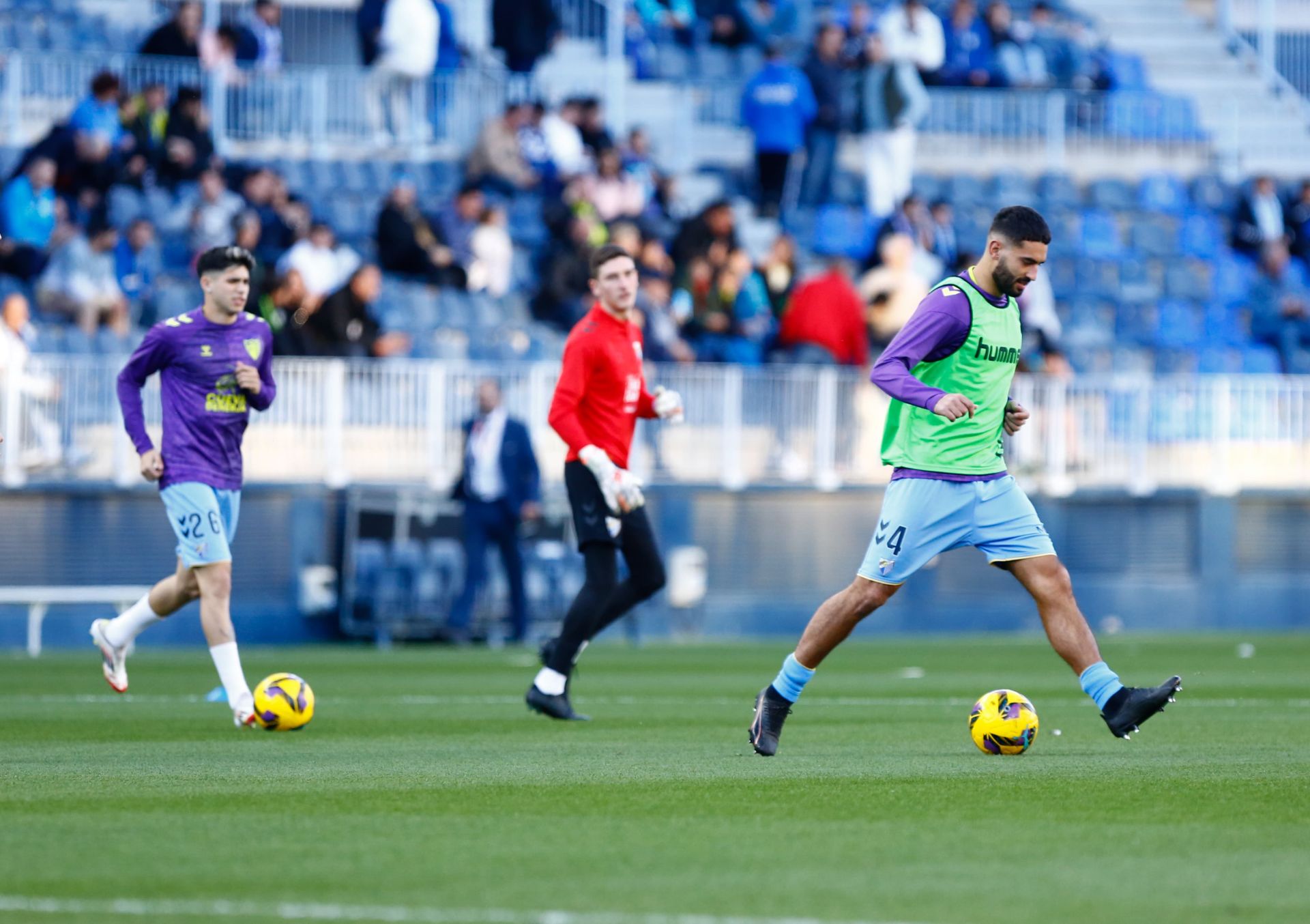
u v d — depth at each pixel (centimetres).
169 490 3284
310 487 7175
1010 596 8288
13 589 6794
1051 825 2148
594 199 8550
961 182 10044
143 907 1648
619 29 9856
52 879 1788
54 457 6912
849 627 2820
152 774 2675
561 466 7406
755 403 7812
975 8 10762
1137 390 8319
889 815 2223
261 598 7131
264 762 2866
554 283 8038
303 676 5231
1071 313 9456
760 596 7856
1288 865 1872
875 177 9444
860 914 1614
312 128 8944
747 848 1981
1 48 9131
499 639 7244
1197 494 8406
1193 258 9919
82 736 3341
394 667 5681
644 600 3725
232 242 7750
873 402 7981
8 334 6850
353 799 2383
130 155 8038
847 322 7975
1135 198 10325
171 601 3462
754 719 2919
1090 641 2784
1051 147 10506
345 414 7219
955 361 2731
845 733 3425
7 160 8362
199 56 8769
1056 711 4006
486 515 6731
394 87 9056
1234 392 8469
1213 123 11275
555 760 2898
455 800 2378
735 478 7769
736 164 10144
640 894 1708
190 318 3269
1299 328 9631
